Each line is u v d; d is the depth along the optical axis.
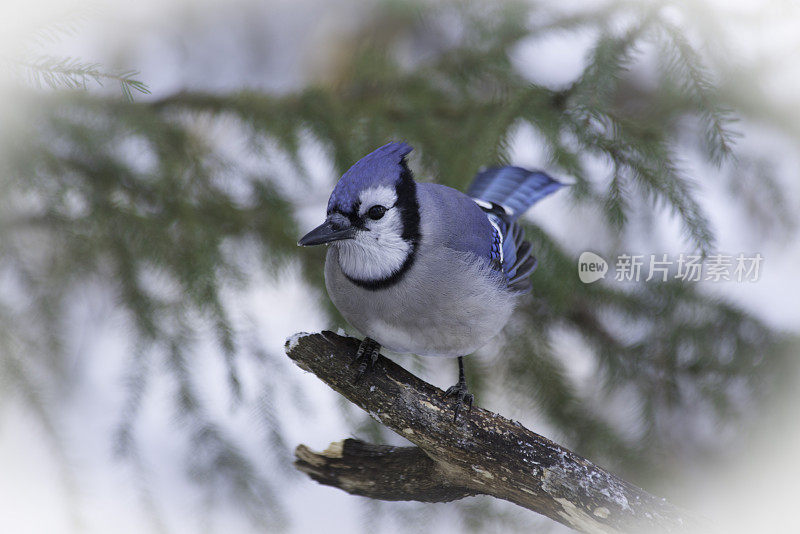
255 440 6.95
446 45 9.89
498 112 7.31
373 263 5.29
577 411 7.43
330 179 7.85
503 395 7.46
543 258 7.43
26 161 6.39
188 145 7.38
